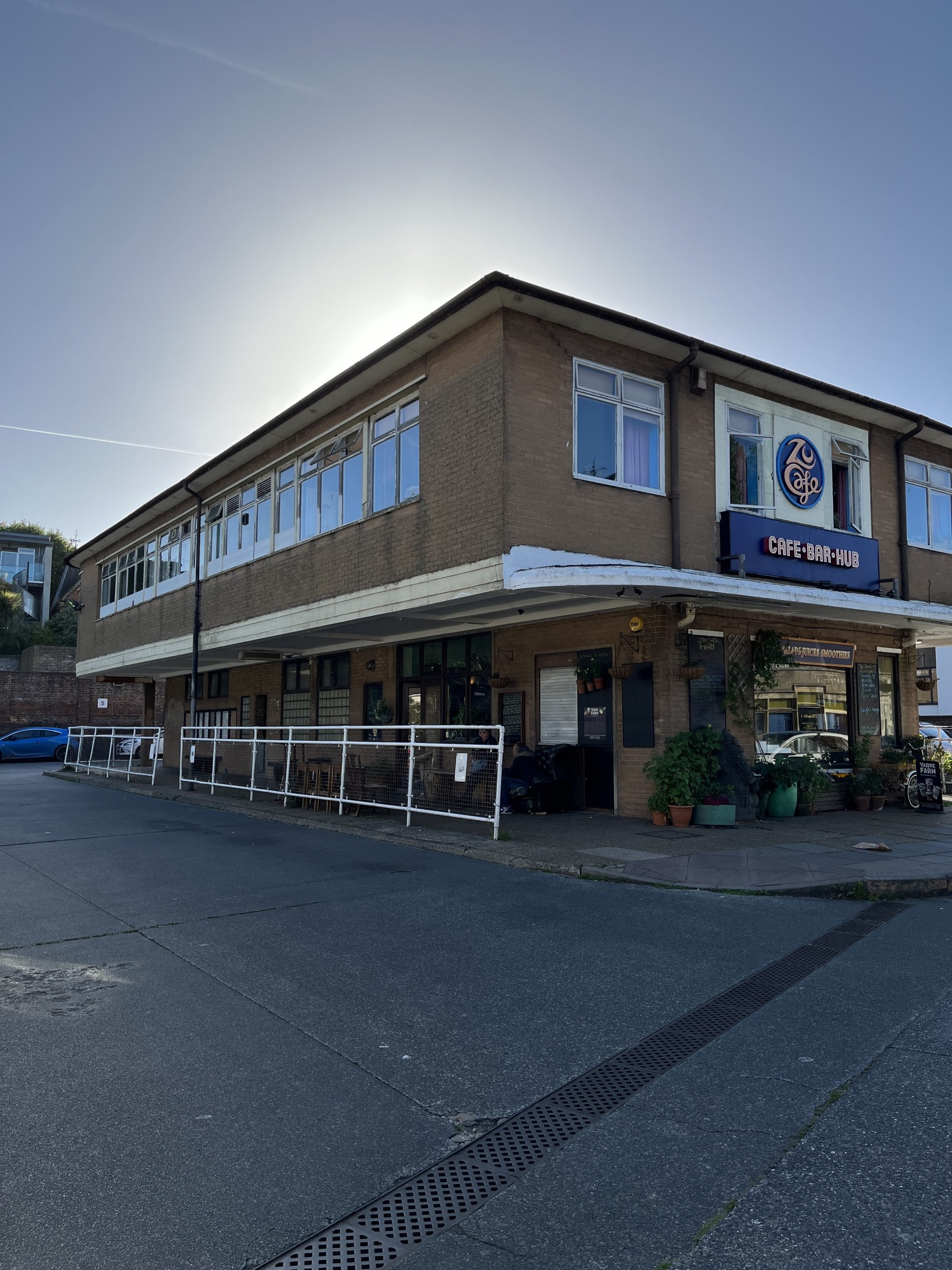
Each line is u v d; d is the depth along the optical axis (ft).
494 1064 15.44
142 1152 12.35
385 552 46.37
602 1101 13.99
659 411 44.24
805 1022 17.33
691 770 41.88
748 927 24.64
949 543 58.44
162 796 63.10
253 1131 12.99
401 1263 9.91
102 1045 16.19
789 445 49.21
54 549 240.32
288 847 37.86
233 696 83.92
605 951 22.13
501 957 21.58
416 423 44.86
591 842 36.94
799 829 41.68
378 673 62.28
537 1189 11.44
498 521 38.50
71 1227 10.55
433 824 42.60
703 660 45.24
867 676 54.90
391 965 21.01
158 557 76.79
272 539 58.44
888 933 24.22
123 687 148.15
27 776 91.66
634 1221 10.68
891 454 55.06
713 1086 14.46
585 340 41.65
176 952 22.15
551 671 49.70
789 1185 11.42
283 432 55.62
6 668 167.22
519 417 39.01
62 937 23.50
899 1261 9.83
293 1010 18.06
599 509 41.22
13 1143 12.59
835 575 49.85
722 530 45.75
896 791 54.34
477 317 40.16
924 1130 12.81
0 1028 17.02
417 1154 12.34
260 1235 10.43
